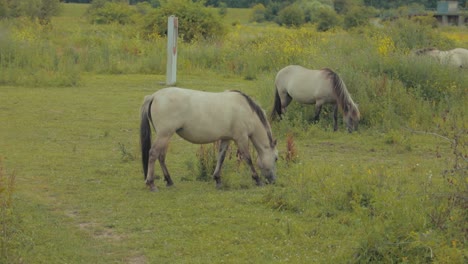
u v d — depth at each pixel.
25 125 14.20
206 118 8.91
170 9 35.03
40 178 9.78
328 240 7.10
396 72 16.30
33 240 6.89
